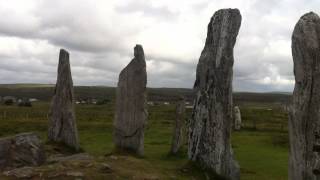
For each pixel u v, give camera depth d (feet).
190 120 85.61
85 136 143.64
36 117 214.90
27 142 78.89
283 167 94.02
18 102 391.45
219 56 80.18
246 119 226.38
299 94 46.93
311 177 45.55
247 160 102.99
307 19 47.16
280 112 276.41
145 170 75.05
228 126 78.38
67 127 107.34
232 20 79.82
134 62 100.73
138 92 99.76
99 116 236.63
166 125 185.37
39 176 65.98
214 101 80.48
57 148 103.04
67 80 109.09
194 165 81.20
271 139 137.80
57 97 109.81
